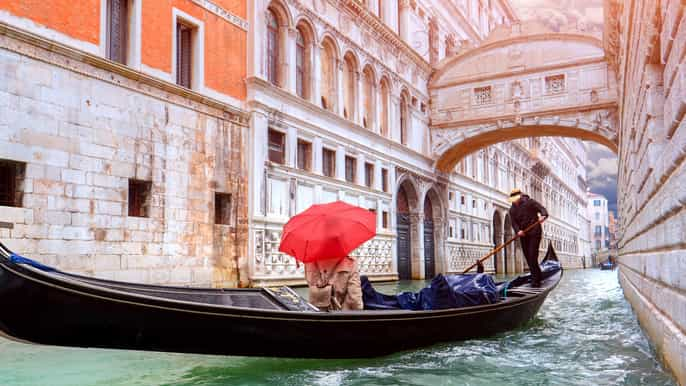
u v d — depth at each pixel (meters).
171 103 13.73
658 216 5.26
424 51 30.00
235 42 16.19
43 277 4.36
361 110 23.19
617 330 8.32
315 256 5.95
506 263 43.09
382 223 24.14
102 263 11.63
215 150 15.14
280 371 5.43
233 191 15.76
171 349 4.96
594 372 5.43
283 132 17.83
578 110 26.38
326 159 20.75
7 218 9.95
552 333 8.02
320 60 20.30
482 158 38.16
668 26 3.95
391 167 25.23
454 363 5.83
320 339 5.46
